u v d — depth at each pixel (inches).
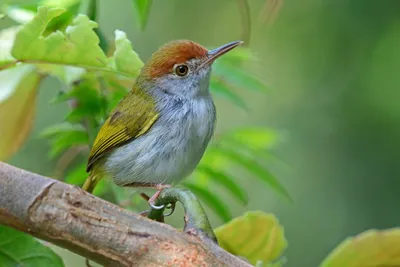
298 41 606.5
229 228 243.6
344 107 594.6
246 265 175.0
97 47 244.8
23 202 175.5
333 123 593.3
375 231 226.8
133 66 252.1
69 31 238.8
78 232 174.4
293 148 588.1
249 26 336.5
